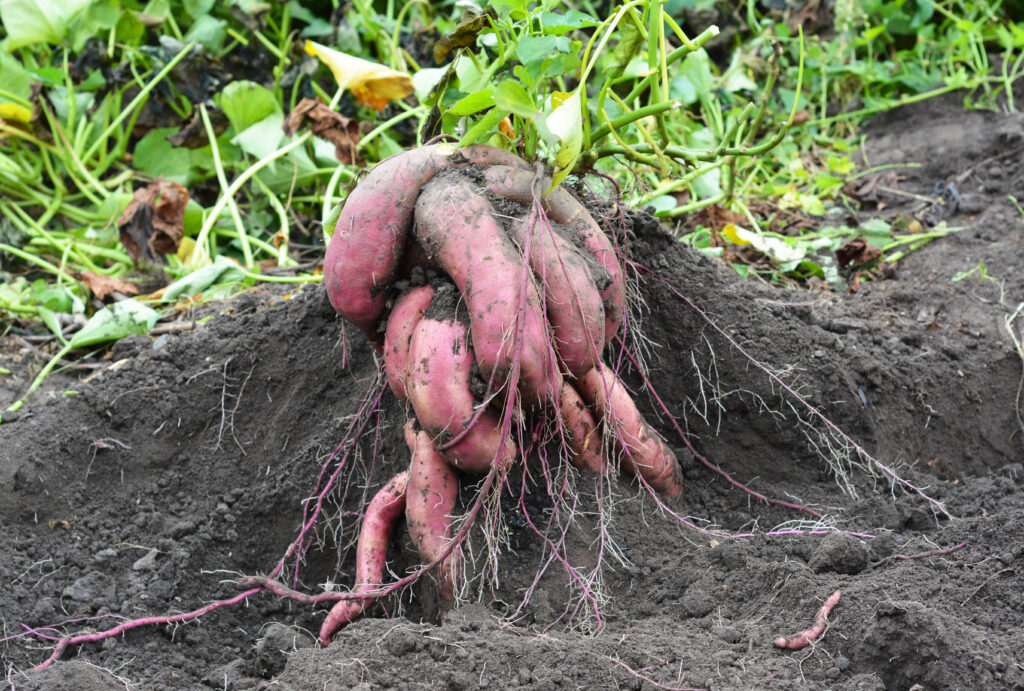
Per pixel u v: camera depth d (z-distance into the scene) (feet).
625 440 7.27
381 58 10.59
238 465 7.69
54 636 7.14
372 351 7.72
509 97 6.91
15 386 8.23
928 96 10.91
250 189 9.57
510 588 7.12
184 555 7.40
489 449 7.01
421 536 7.13
